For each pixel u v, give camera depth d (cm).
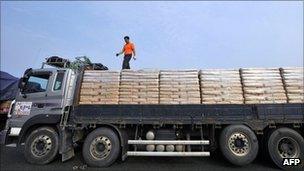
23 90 784
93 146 709
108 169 675
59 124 743
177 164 722
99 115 724
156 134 741
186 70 745
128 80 750
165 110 710
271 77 717
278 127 695
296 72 714
